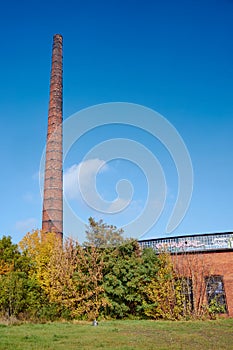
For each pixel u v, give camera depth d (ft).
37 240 74.69
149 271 67.82
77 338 38.52
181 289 67.00
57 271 66.85
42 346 32.81
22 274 66.03
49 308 63.00
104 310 66.74
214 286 68.69
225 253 70.74
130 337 39.68
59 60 114.32
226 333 43.93
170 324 54.75
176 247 73.10
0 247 70.85
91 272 66.33
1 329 46.26
